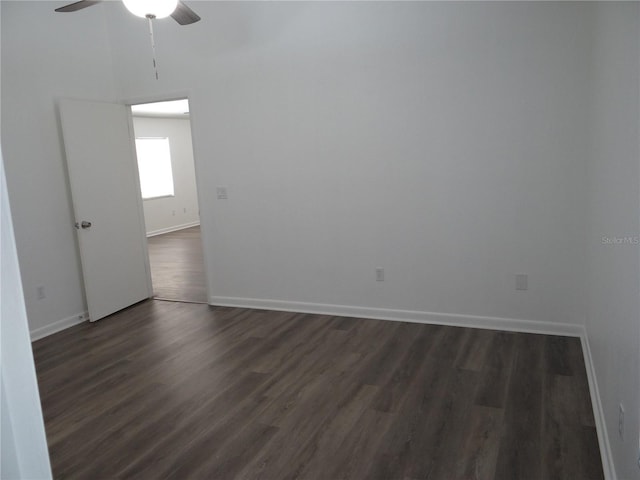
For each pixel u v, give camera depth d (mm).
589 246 3127
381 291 4055
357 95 3844
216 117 4371
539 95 3340
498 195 3557
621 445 1717
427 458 2191
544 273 3525
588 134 3246
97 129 4402
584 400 2619
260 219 4391
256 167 4309
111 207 4559
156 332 4031
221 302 4707
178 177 10172
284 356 3393
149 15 2701
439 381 2906
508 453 2197
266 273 4469
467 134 3568
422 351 3359
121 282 4684
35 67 3990
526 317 3627
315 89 3973
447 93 3576
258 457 2260
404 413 2572
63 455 2342
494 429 2385
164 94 4535
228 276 4633
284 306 4441
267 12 4020
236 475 2141
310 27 3904
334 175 4039
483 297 3727
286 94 4078
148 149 9609
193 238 8992
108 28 4633
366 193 3957
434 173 3715
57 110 4180
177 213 10188
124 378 3170
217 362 3354
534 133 3395
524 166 3455
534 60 3316
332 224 4125
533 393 2713
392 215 3902
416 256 3885
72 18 4289
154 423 2602
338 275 4188
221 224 4555
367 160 3906
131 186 4801
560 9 3209
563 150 3342
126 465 2246
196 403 2793
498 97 3443
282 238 4336
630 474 1517
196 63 4352
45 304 4117
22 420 399
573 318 3496
